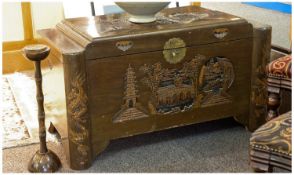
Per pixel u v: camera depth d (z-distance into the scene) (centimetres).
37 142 197
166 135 205
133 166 178
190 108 189
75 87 164
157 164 179
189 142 198
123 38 167
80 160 173
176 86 183
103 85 170
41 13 286
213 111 195
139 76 175
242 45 191
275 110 178
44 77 201
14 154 187
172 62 178
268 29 191
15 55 291
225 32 185
